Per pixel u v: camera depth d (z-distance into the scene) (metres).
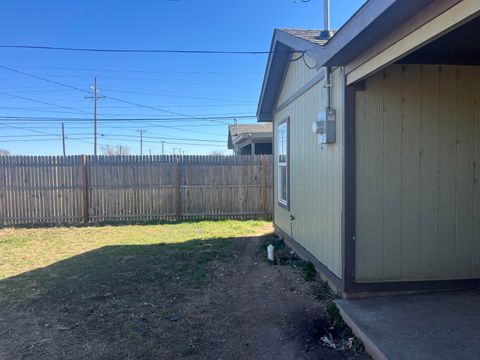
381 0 2.33
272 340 3.22
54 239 7.91
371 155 3.77
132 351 3.08
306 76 5.41
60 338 3.32
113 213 10.08
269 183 10.61
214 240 7.58
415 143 3.80
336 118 4.11
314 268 5.06
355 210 3.78
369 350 2.87
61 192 9.86
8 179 9.67
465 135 3.84
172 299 4.25
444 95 3.81
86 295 4.39
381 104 3.76
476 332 2.94
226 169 10.48
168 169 10.25
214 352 3.05
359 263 3.80
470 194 3.86
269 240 7.50
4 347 3.17
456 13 2.01
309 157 5.29
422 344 2.77
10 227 9.45
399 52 2.64
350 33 2.89
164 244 7.25
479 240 3.89
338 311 3.58
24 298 4.30
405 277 3.85
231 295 4.36
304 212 5.61
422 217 3.83
